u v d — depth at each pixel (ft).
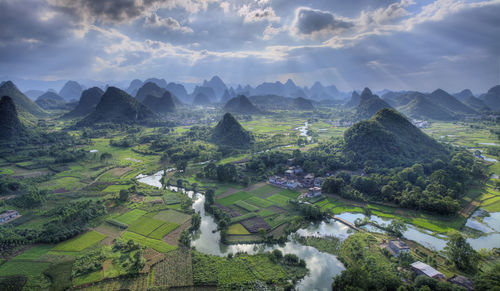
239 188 642.22
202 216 516.32
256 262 367.25
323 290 321.32
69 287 321.52
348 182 640.99
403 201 527.40
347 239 421.59
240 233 441.27
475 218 489.26
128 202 565.94
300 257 383.45
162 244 410.72
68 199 583.99
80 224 461.37
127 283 329.93
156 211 523.70
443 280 315.58
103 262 367.45
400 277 327.26
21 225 464.65
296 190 622.13
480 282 294.87
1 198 580.30
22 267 357.00
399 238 424.46
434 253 379.14
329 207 539.70
